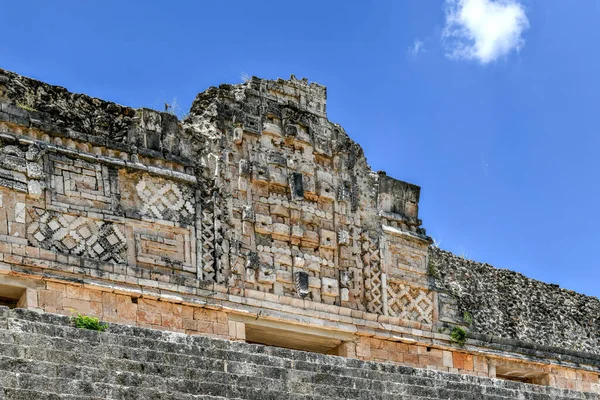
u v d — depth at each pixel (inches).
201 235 926.4
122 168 901.2
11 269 811.4
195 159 959.6
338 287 990.4
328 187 1021.2
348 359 773.3
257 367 711.7
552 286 1247.5
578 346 1213.7
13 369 607.2
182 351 697.6
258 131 999.6
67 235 852.0
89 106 919.7
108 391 627.8
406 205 1081.4
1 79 874.8
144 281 872.9
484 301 1157.1
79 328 665.6
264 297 936.9
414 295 1050.7
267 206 978.1
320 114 1050.1
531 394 855.7
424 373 808.3
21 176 847.1
